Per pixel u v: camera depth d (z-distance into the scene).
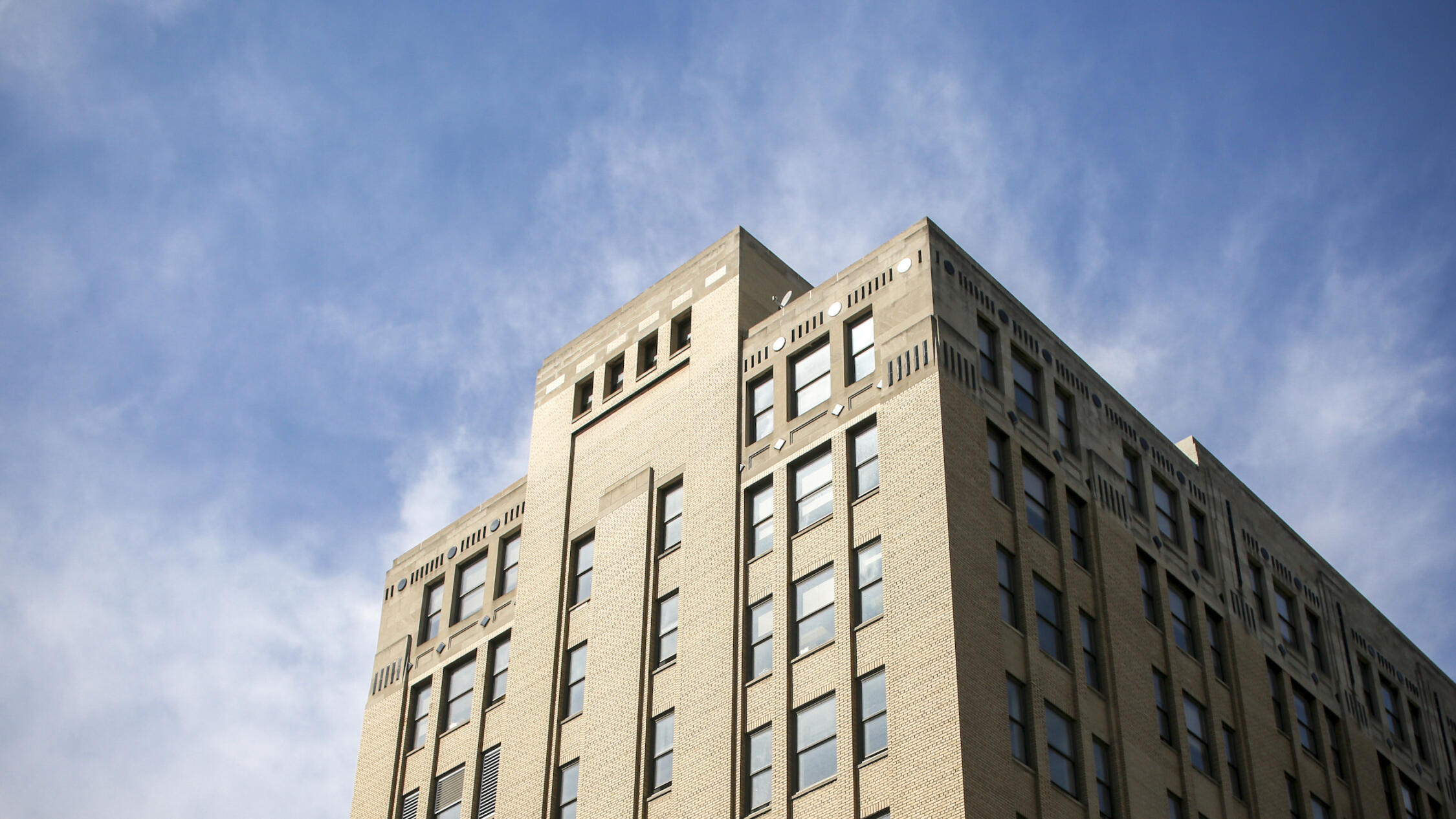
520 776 50.53
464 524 61.62
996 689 41.19
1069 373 51.59
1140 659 47.53
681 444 52.19
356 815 56.62
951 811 38.25
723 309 53.56
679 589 49.03
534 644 53.25
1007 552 44.66
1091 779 42.78
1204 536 55.03
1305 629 57.97
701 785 44.38
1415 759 60.47
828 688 42.91
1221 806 47.91
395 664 60.38
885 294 48.62
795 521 47.06
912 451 44.78
